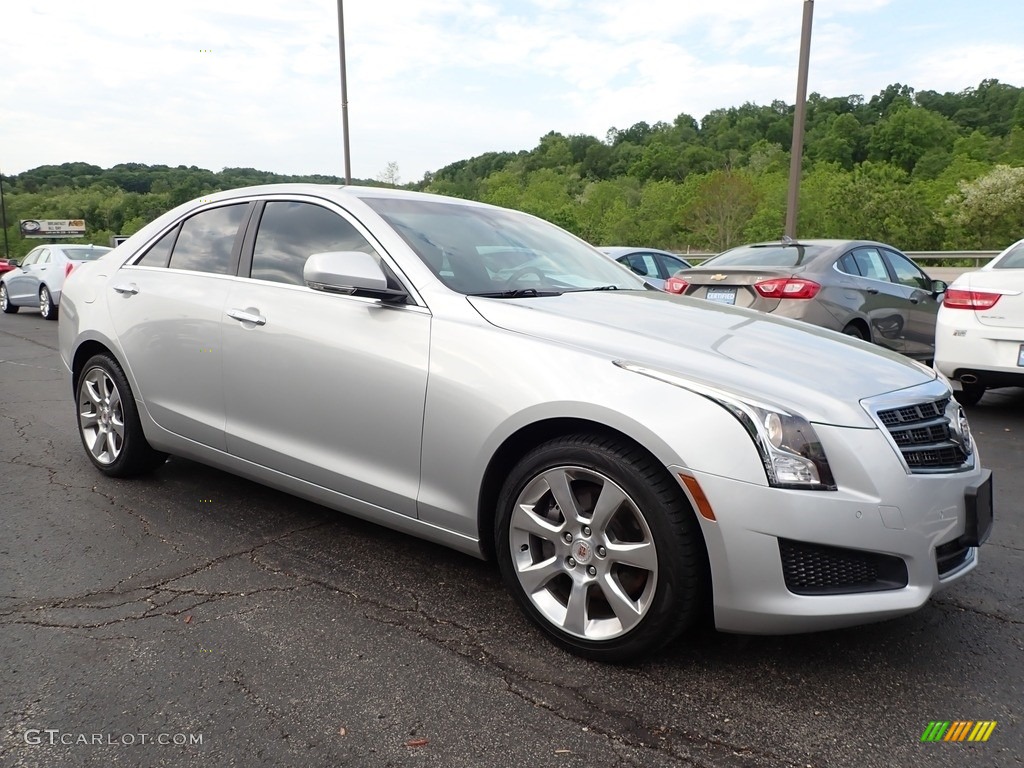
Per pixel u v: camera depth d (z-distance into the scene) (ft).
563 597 8.32
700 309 10.31
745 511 7.01
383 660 7.95
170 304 12.01
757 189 203.72
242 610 9.00
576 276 11.44
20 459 15.11
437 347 8.89
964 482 7.84
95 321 13.29
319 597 9.37
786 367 7.94
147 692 7.30
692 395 7.36
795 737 6.82
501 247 11.27
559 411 7.80
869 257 24.16
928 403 8.07
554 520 8.24
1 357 30.42
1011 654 8.36
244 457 11.16
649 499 7.36
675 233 232.73
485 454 8.41
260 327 10.62
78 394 14.23
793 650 8.34
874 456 7.21
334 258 9.21
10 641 8.19
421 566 10.35
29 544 10.84
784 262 22.89
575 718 7.02
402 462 9.23
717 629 7.50
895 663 8.13
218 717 6.93
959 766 6.47
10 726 6.75
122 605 9.07
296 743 6.60
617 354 8.00
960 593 9.90
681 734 6.82
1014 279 18.79
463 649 8.20
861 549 7.09
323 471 10.05
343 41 57.72
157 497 12.91
